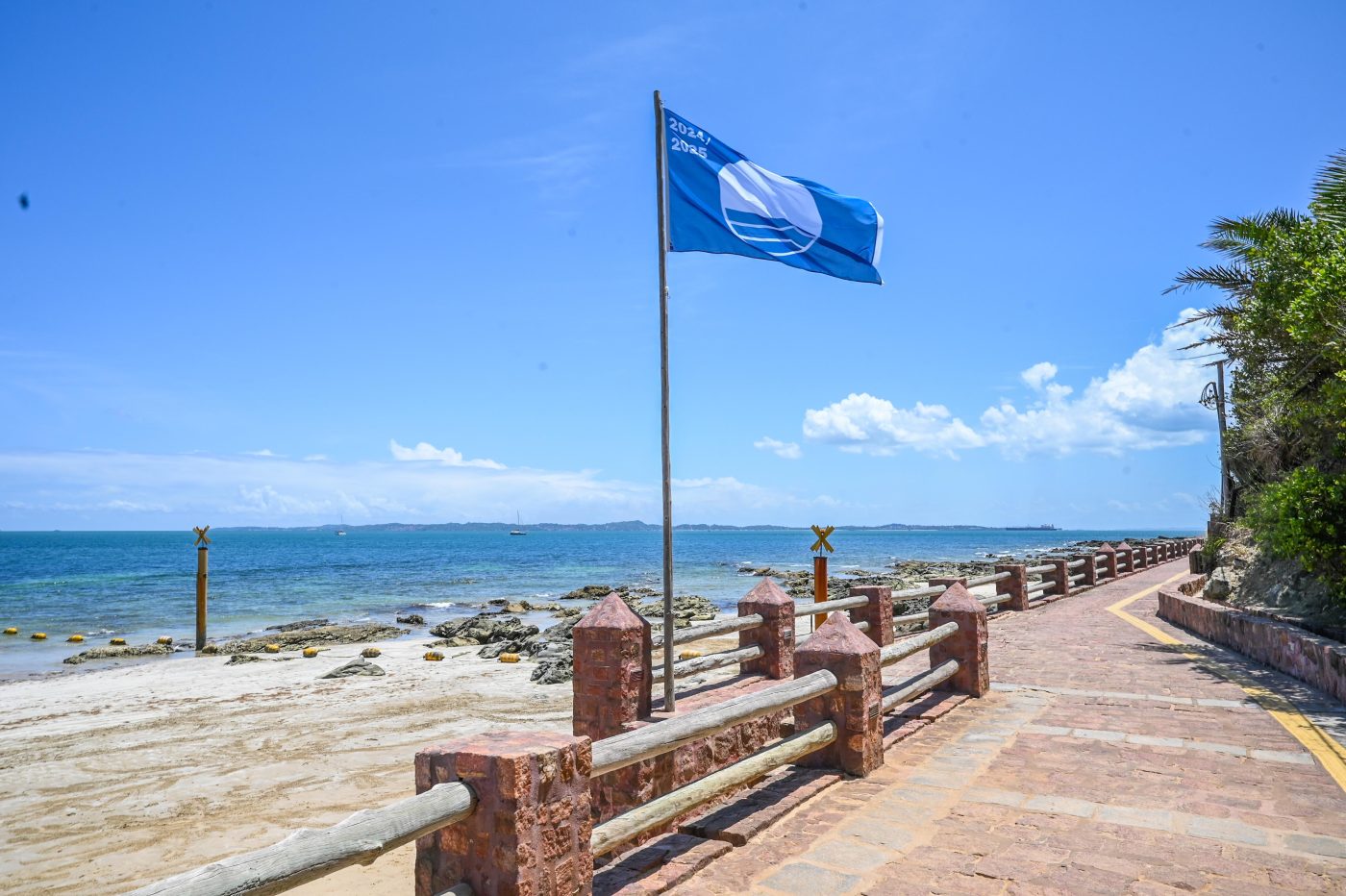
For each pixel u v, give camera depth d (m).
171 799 8.99
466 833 3.24
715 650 18.23
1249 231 12.39
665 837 4.86
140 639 25.62
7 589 44.19
